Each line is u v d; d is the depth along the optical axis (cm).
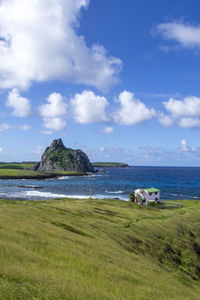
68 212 5884
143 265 3291
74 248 2788
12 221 3164
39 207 5784
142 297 1866
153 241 5025
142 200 11256
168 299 2058
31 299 1240
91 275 2025
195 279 4112
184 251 5094
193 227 6812
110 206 8138
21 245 2281
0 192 15712
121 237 4647
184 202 11912
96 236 4159
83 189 18238
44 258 2083
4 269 1500
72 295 1432
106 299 1555
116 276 2247
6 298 1184
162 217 7325
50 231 3241
